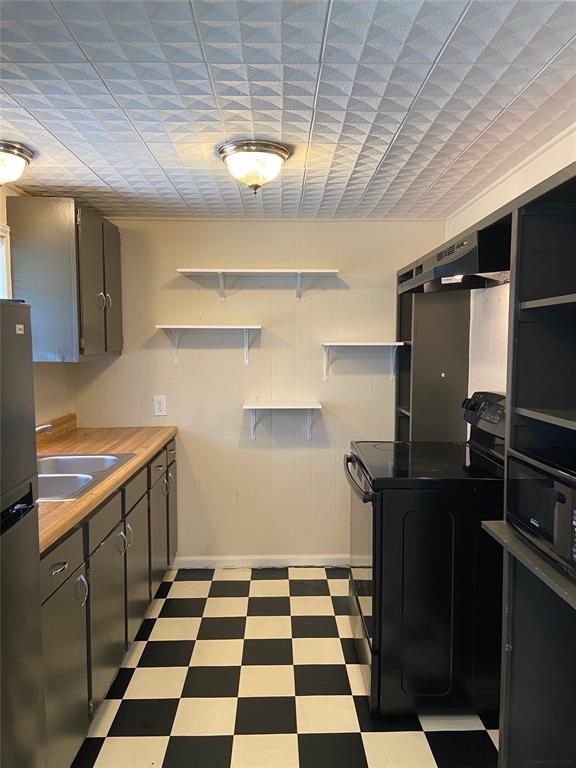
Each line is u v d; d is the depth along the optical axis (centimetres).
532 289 146
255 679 218
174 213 304
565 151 191
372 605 194
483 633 192
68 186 252
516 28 125
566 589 114
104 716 196
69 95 158
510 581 151
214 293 321
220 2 114
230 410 328
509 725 153
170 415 327
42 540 138
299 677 219
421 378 293
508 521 151
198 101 163
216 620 265
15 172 208
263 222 320
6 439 109
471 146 202
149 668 225
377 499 190
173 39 129
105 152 207
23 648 115
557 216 144
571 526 117
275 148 200
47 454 246
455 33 127
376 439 331
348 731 188
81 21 121
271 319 324
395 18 121
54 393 297
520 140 196
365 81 150
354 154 210
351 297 324
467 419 253
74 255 249
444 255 218
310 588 302
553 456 140
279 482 331
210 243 319
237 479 331
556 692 153
